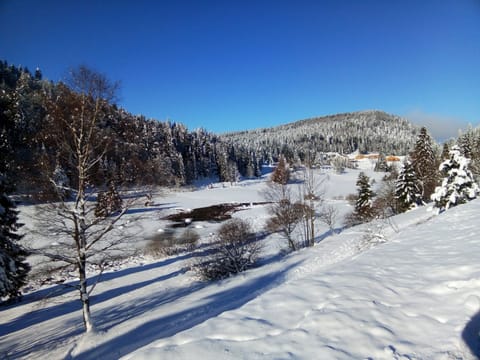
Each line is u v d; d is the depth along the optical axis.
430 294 5.01
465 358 3.48
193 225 36.88
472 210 12.38
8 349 9.88
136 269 21.34
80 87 9.15
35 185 8.93
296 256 18.62
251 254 18.61
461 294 4.75
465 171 19.25
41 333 10.97
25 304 14.84
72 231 9.75
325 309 4.73
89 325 10.01
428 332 3.99
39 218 9.16
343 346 3.78
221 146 108.81
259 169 115.69
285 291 5.64
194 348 3.90
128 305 13.51
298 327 4.28
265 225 35.06
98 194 9.95
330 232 28.38
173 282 16.97
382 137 196.00
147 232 32.88
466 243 7.68
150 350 3.94
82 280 9.88
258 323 4.46
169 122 97.62
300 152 142.00
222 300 12.05
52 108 8.89
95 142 9.67
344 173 112.19
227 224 25.38
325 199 58.66
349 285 5.68
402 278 5.91
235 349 3.83
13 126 8.73
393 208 34.16
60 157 9.33
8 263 13.95
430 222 12.41
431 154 31.44
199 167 94.88
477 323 3.99
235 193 67.25
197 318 10.19
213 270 17.20
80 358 8.51
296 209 26.16
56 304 14.61
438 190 20.16
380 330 4.07
